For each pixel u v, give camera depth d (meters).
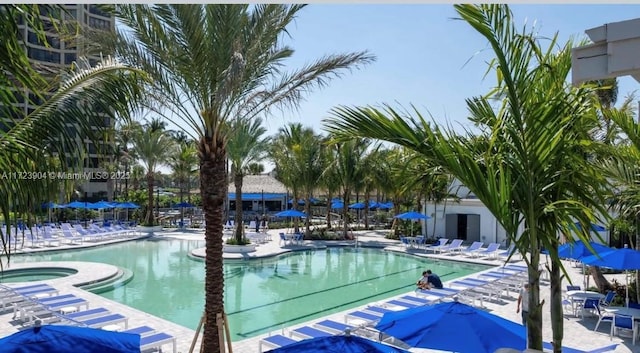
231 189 51.25
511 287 16.12
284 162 33.06
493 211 4.74
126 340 6.00
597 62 3.24
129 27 8.24
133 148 37.78
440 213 32.44
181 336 11.39
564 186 5.02
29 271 20.14
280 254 26.03
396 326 7.07
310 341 6.21
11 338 5.68
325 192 37.56
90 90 5.43
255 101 9.43
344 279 20.06
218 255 8.70
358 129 4.96
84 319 11.49
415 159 5.21
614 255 10.81
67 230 29.92
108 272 19.19
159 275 20.30
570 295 13.33
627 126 7.76
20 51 4.66
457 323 6.71
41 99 5.15
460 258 24.48
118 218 49.22
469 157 4.67
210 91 8.68
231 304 15.72
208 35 8.45
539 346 5.04
